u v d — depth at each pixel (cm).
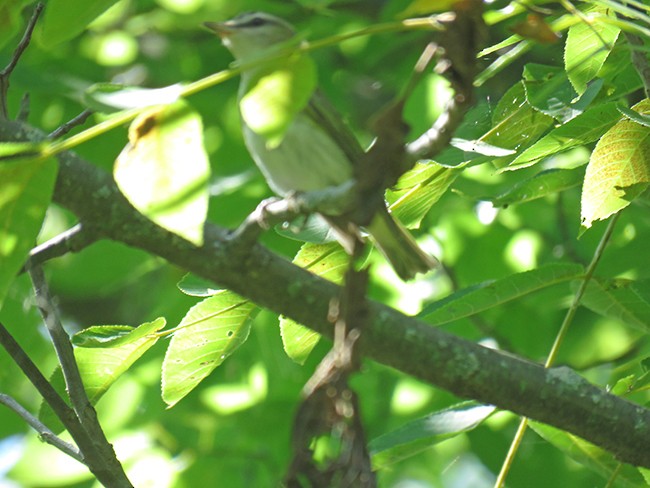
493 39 1150
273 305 602
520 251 1353
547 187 801
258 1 1541
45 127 1477
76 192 564
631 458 662
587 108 715
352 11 1575
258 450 1384
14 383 1282
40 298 713
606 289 756
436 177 745
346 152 844
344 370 449
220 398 1402
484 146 669
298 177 838
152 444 1376
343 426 448
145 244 580
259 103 409
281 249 1316
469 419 722
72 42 1555
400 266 806
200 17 1553
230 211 1345
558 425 652
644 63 706
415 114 1148
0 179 423
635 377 814
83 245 600
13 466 1298
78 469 1301
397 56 1564
